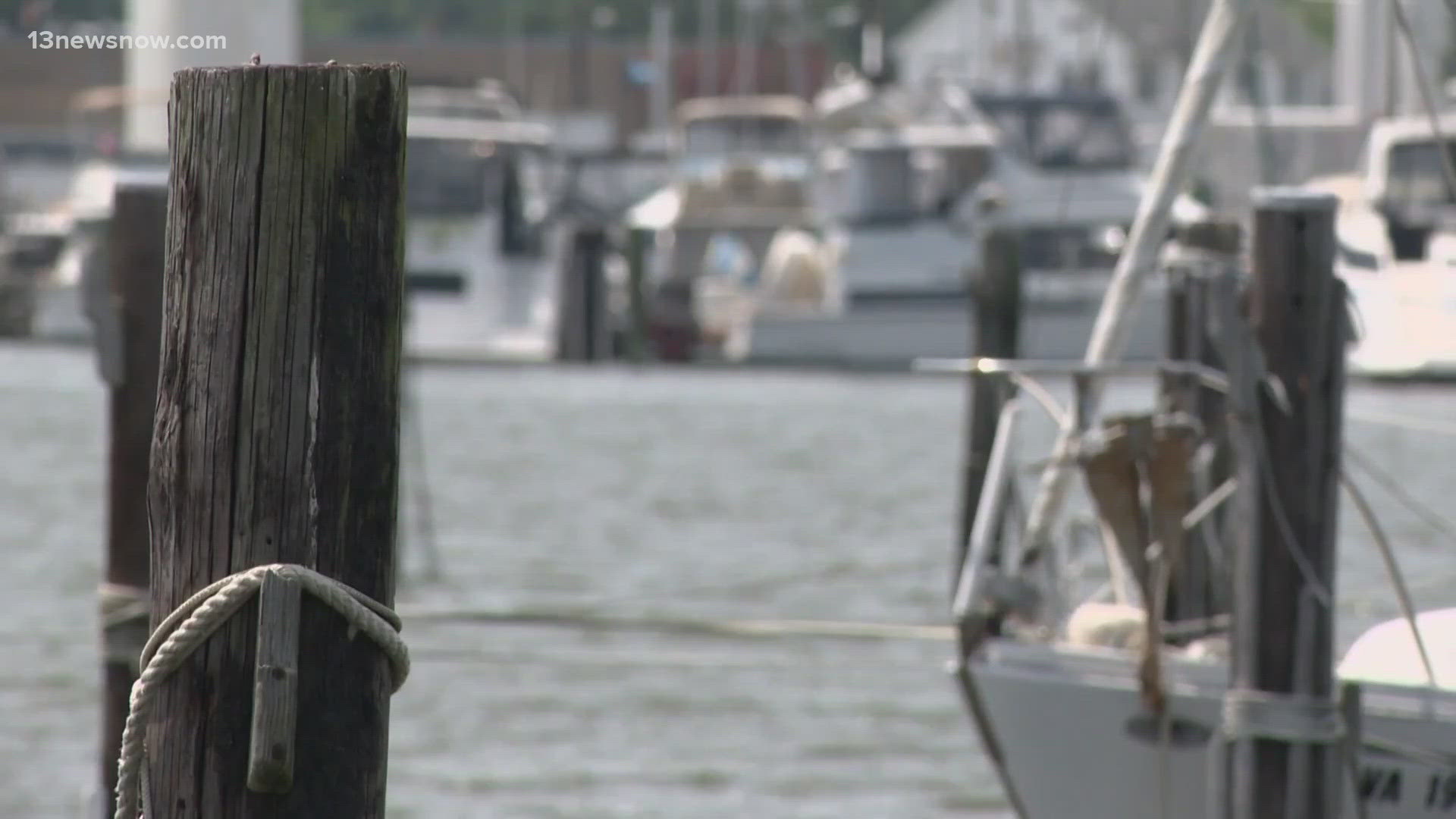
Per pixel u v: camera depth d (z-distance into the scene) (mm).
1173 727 23938
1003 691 24719
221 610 13359
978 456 37844
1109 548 27719
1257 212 21938
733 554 56312
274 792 13484
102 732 24734
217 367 13406
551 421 85875
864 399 93625
